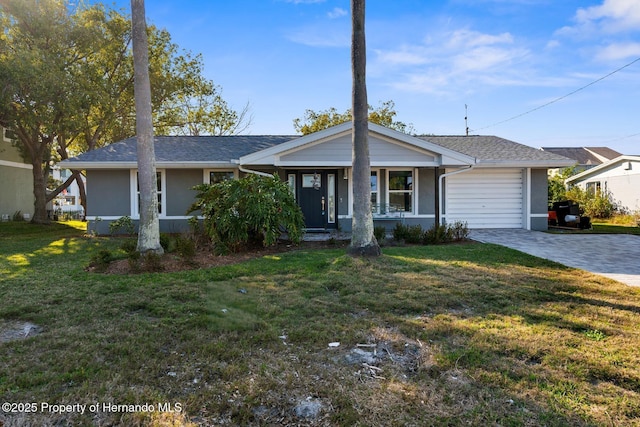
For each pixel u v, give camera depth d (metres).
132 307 4.73
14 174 21.33
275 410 2.60
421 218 13.52
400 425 2.43
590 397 2.74
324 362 3.30
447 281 5.88
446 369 3.15
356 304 4.84
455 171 11.88
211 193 9.09
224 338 3.77
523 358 3.36
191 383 2.93
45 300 4.97
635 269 6.88
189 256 7.39
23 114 14.50
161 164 12.55
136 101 7.48
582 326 4.09
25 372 3.06
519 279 6.05
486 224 14.11
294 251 8.95
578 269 6.84
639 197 19.92
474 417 2.50
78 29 15.73
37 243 10.71
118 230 12.88
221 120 28.20
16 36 14.72
